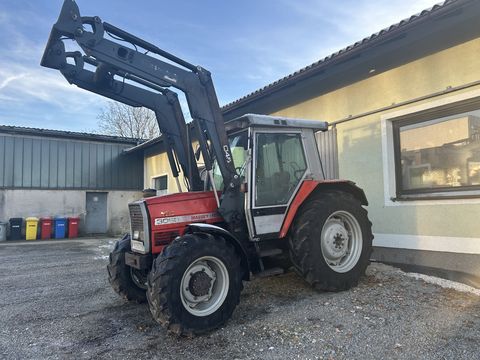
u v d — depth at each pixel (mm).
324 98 7273
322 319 3818
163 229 4098
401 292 4582
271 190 4594
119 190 16219
